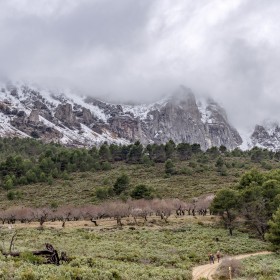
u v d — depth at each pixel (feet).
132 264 149.18
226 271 146.82
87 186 524.11
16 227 313.94
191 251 202.59
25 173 579.07
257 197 271.90
